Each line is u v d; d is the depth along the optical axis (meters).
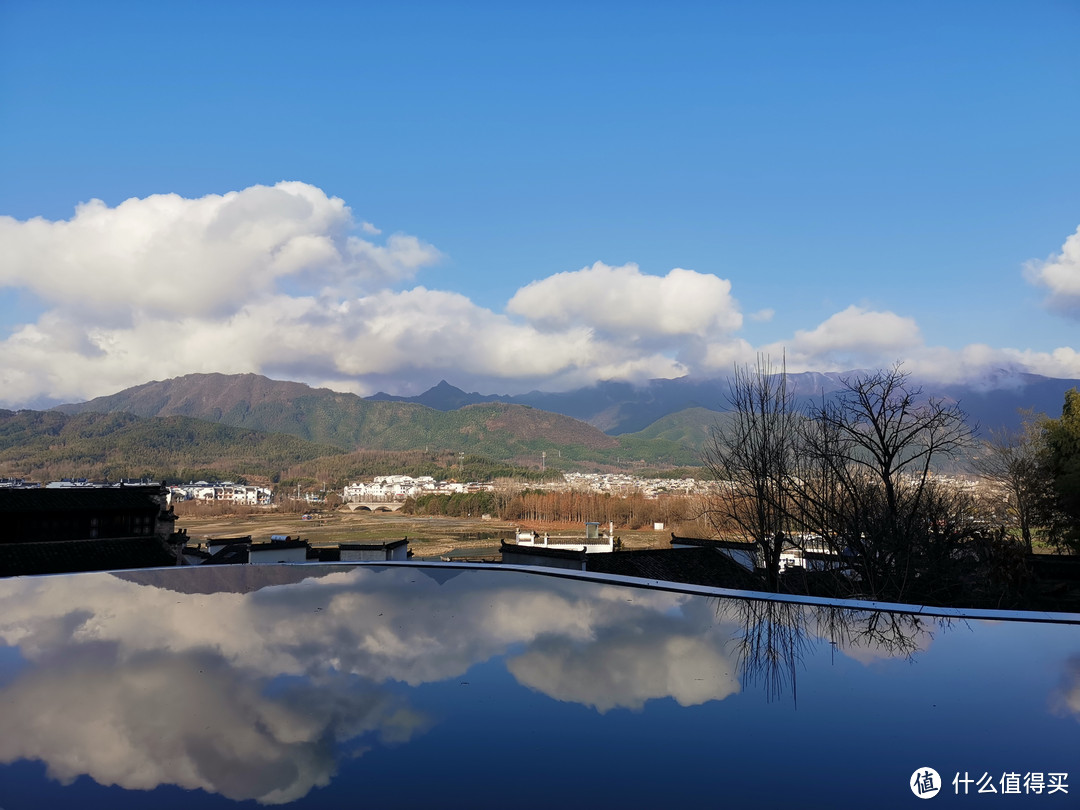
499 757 1.78
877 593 16.44
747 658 2.73
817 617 3.35
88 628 3.13
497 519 168.50
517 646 2.88
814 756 1.78
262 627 3.19
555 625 3.24
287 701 2.20
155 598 3.81
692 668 2.61
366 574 4.52
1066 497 35.50
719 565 24.22
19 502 27.11
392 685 2.37
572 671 2.53
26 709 2.13
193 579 4.39
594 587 4.12
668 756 1.81
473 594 3.97
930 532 17.88
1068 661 2.68
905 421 17.39
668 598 3.80
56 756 1.79
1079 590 17.86
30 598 3.82
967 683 2.44
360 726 2.00
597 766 1.71
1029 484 37.34
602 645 2.88
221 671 2.52
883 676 2.47
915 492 18.16
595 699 2.20
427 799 1.54
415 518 178.62
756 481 19.19
